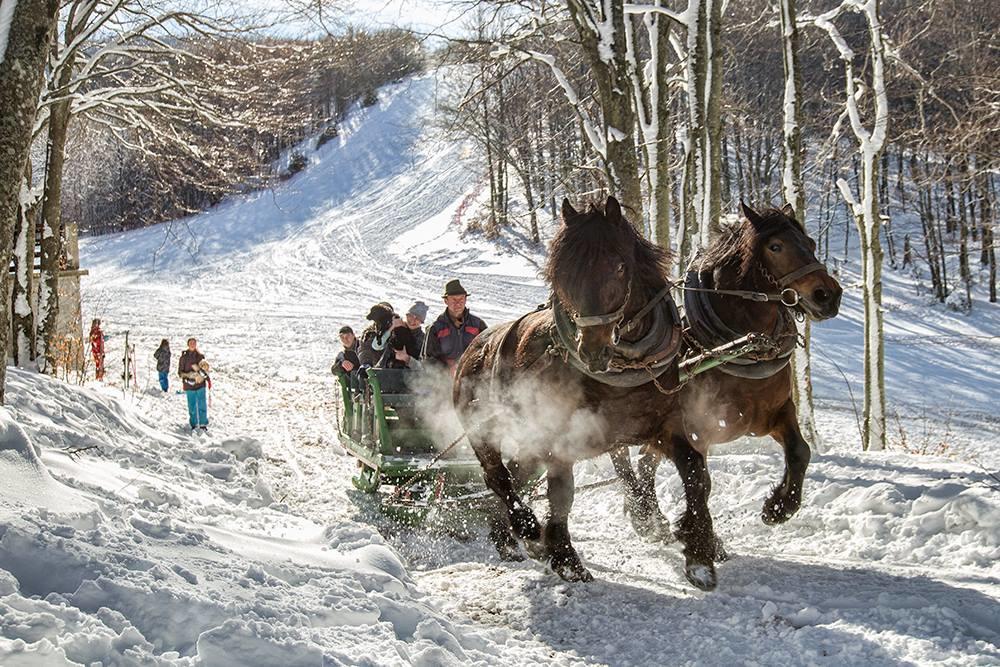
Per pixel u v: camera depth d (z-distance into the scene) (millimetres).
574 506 9695
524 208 54906
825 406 25516
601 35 12344
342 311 42375
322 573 5168
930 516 7395
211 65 17141
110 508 5430
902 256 46938
